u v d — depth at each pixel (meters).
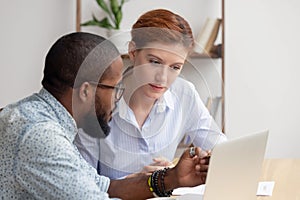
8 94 3.86
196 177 1.33
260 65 3.67
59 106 1.21
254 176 1.24
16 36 3.83
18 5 3.81
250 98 3.69
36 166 1.12
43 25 3.81
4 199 1.15
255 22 3.65
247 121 3.70
